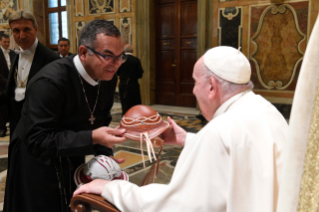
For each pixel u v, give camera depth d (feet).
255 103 3.74
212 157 3.29
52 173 5.32
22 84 8.54
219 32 22.74
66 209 5.45
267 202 3.00
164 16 27.40
